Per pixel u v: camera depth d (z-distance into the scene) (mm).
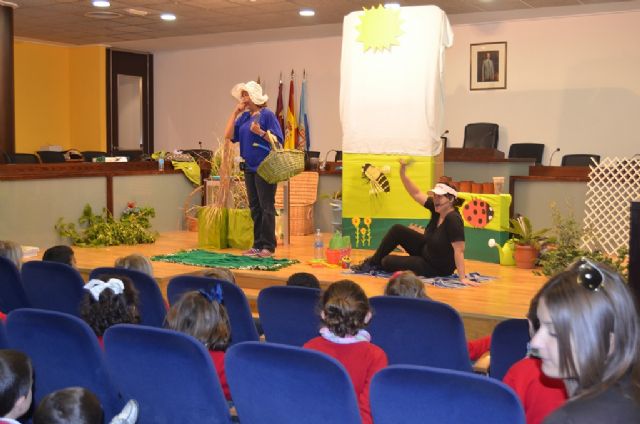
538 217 7320
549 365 1387
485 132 10938
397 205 6859
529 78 11031
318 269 5953
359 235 7027
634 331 1295
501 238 6344
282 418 2137
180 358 2262
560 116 10836
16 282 4277
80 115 14539
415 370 1825
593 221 6844
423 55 6629
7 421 1938
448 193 5359
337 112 12984
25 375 2092
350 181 7000
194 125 14602
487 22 11227
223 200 7160
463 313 4496
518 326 2775
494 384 1748
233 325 3553
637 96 10273
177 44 14008
